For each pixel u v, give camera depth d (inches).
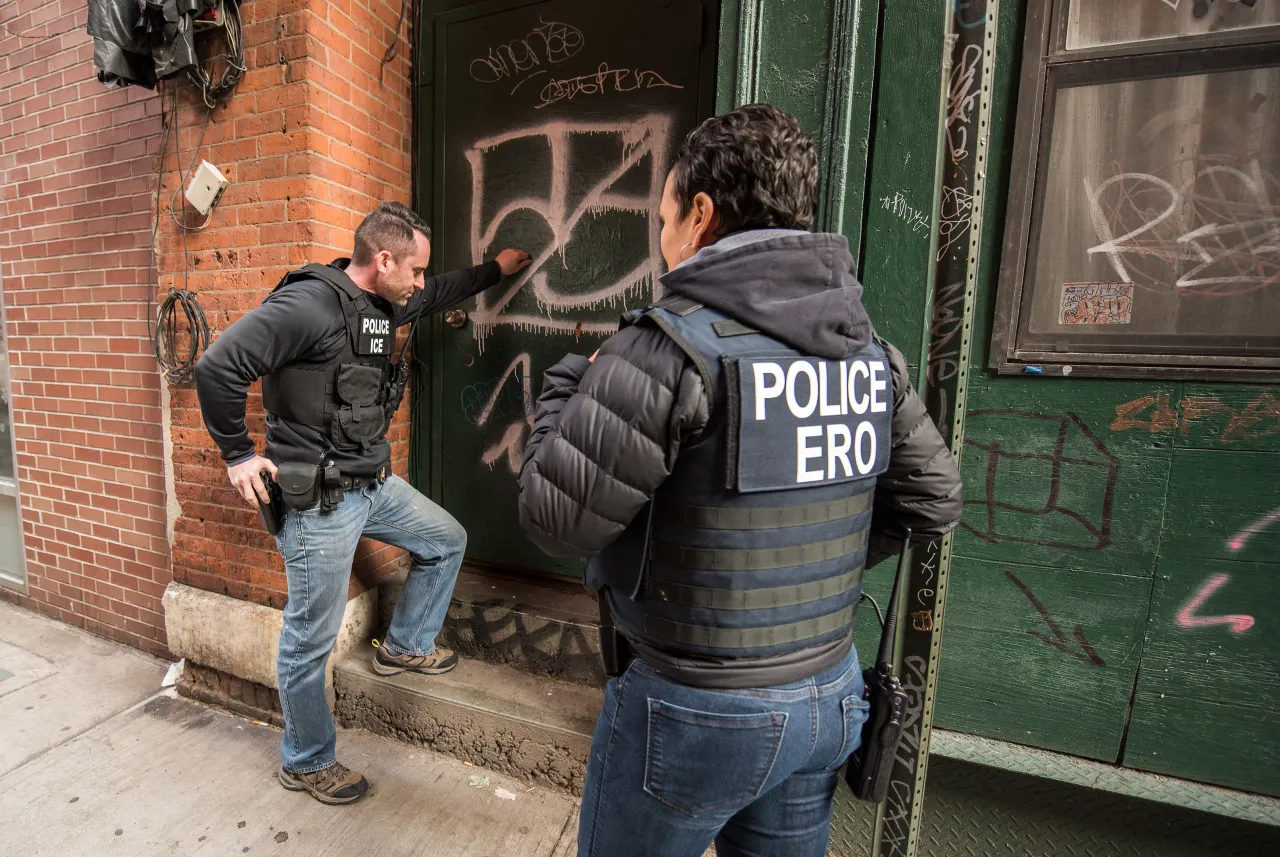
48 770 77.9
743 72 60.6
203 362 58.9
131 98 99.0
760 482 30.9
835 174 58.3
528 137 90.6
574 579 93.8
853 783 42.4
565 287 90.7
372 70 88.3
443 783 76.2
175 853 65.7
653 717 33.3
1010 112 54.9
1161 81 50.9
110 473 111.3
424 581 80.7
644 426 30.4
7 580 129.3
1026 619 59.2
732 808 33.7
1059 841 61.1
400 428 99.5
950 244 56.4
